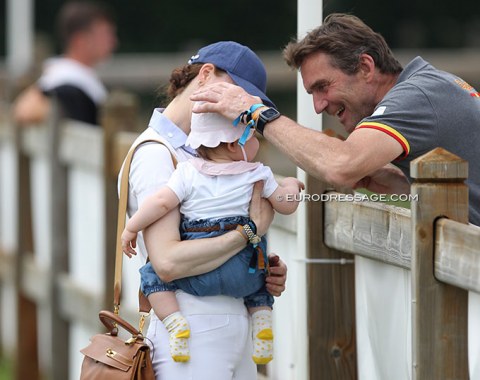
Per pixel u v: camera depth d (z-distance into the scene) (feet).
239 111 36.63
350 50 40.50
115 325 37.52
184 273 35.68
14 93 99.09
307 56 41.19
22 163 91.76
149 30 260.01
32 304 91.40
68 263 81.46
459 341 34.91
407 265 36.58
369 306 42.73
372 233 39.42
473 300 35.40
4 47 254.88
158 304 36.50
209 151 36.99
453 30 251.19
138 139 38.22
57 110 81.20
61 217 81.15
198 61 38.83
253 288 36.86
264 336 37.42
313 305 43.86
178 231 36.45
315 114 44.04
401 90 38.86
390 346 40.86
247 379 37.81
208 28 261.24
